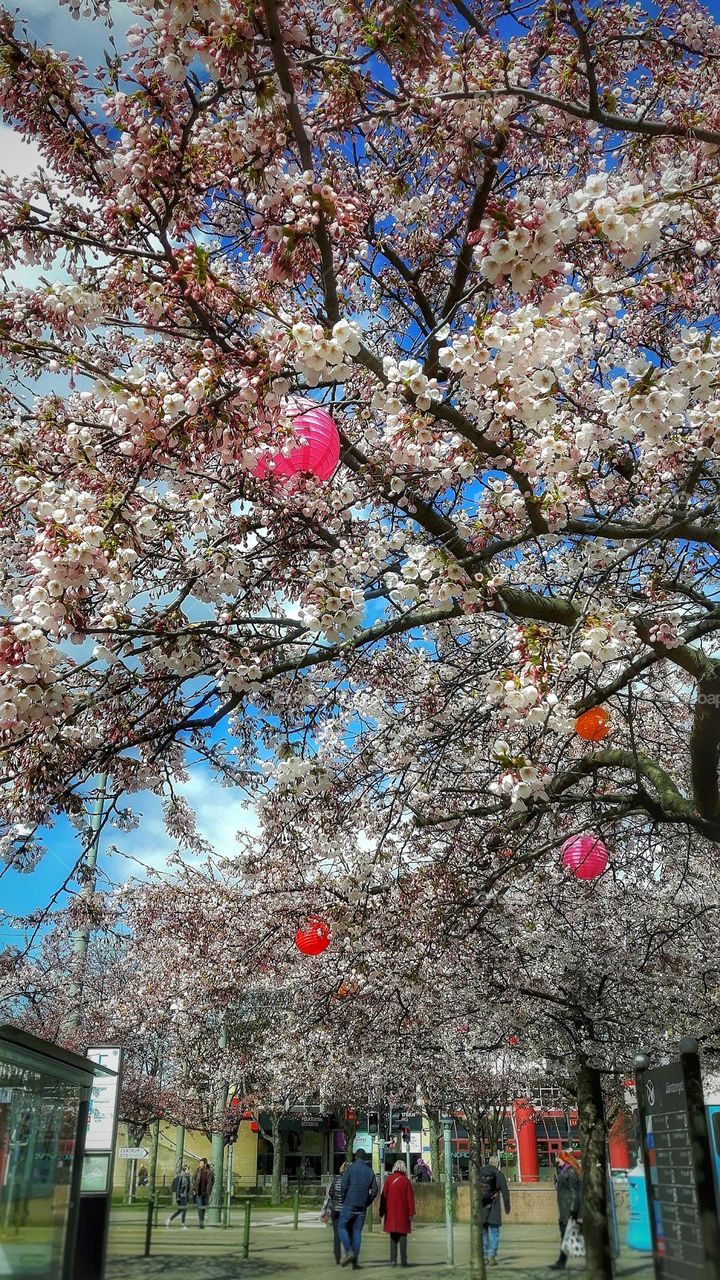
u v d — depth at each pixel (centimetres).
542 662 456
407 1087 2150
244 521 627
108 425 530
